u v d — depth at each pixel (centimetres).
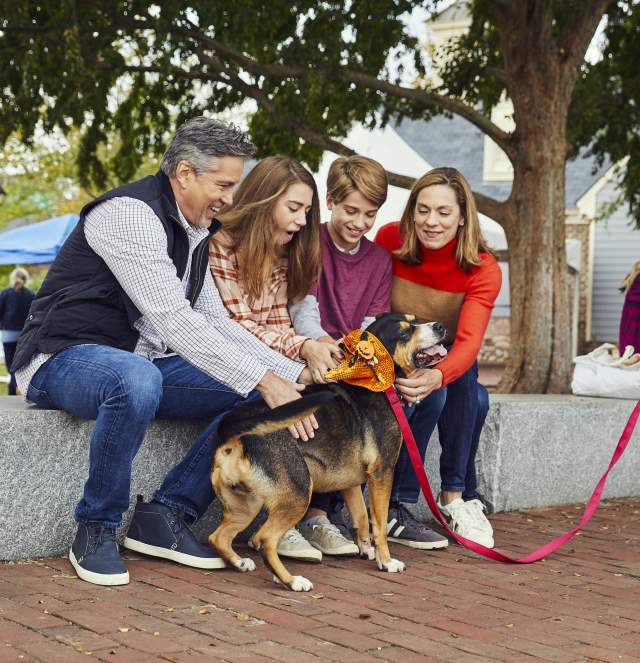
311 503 428
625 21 1034
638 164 1125
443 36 1399
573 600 350
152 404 347
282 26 945
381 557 387
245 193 407
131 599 323
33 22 938
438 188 441
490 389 1357
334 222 444
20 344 374
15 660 252
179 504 382
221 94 1086
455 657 273
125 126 1117
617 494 639
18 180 2919
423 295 462
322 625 302
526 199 916
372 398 385
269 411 342
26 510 376
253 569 375
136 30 1016
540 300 907
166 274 354
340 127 1116
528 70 904
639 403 482
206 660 259
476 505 464
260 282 406
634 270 684
